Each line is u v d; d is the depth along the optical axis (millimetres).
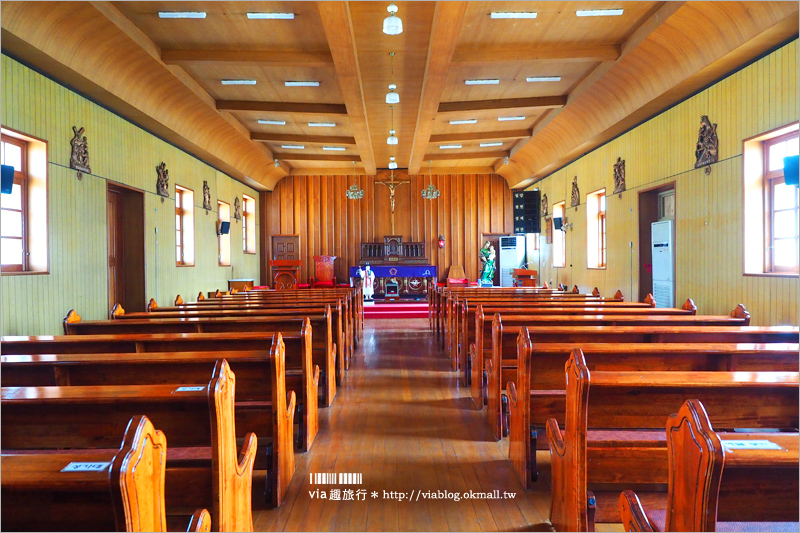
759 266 6953
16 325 6188
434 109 10047
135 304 9570
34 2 5680
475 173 17969
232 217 15031
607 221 11555
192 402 2217
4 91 6027
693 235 8219
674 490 1648
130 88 8117
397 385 5898
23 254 6602
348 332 7012
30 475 1350
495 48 8125
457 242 18078
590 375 2379
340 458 3725
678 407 2459
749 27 6105
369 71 8750
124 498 1271
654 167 9422
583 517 2275
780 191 6723
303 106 10938
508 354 4387
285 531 2721
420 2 6449
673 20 6770
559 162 13891
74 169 7395
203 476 2271
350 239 17984
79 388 2279
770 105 6445
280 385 3078
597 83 9250
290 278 16250
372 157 14680
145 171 9688
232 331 4996
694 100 8117
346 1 5855
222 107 10680
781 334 3986
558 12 6945
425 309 13961
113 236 9188
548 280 15914
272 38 7582
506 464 3598
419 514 2893
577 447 2283
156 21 7012
